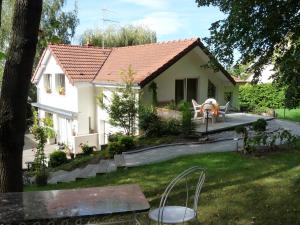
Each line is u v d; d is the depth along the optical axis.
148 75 17.83
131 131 17.47
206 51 10.75
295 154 10.83
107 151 14.09
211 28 10.35
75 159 15.80
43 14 29.34
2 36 25.09
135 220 4.72
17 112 5.57
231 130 16.83
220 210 6.41
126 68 20.48
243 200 6.89
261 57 10.30
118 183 9.03
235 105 23.19
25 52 5.50
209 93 21.58
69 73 21.42
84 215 3.80
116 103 17.27
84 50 23.91
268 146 11.41
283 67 8.36
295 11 9.25
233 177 8.48
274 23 9.41
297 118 21.28
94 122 22.12
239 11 9.48
